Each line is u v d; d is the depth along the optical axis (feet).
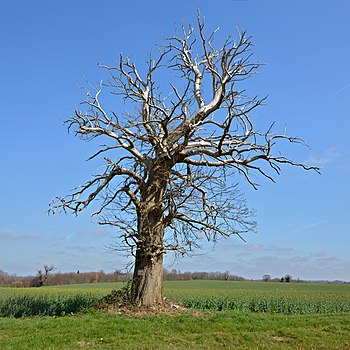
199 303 107.34
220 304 106.93
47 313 84.89
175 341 54.70
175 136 78.59
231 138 78.18
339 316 81.20
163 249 77.00
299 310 106.42
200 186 77.71
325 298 135.85
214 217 78.28
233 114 71.82
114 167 79.15
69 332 56.44
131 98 82.48
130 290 78.02
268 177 80.79
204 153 78.28
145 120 81.15
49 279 289.12
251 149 78.28
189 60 85.25
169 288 208.74
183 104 75.97
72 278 295.69
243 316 73.92
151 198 78.07
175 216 77.10
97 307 78.23
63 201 78.84
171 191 76.02
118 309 75.61
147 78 83.61
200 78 84.33
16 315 81.87
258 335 59.67
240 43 73.26
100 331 56.65
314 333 62.54
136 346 50.96
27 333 56.70
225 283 276.82
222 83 72.28
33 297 105.81
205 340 55.72
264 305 106.93
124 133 79.56
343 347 56.44
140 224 77.51
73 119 80.74
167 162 78.74
